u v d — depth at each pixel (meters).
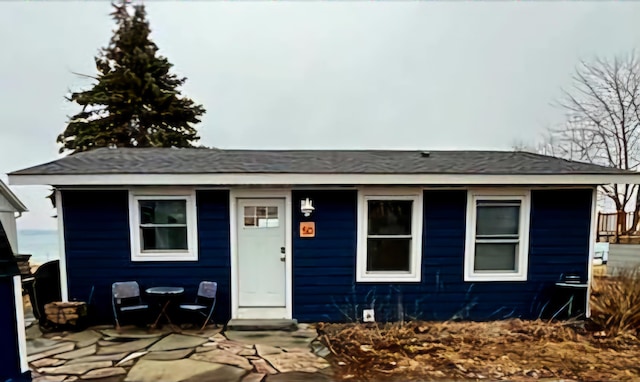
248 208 6.18
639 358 4.57
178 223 6.07
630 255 9.48
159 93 15.89
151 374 4.13
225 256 6.11
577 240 6.14
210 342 5.16
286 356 4.67
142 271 6.01
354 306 6.14
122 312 5.80
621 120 13.36
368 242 6.16
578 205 6.13
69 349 4.88
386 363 4.44
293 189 6.08
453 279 6.15
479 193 6.09
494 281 6.14
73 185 5.64
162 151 7.91
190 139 16.92
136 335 5.45
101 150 7.93
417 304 6.15
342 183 5.72
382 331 5.61
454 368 4.29
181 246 6.11
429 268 6.14
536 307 6.17
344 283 6.14
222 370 4.24
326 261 6.14
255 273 6.23
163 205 6.06
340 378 4.05
